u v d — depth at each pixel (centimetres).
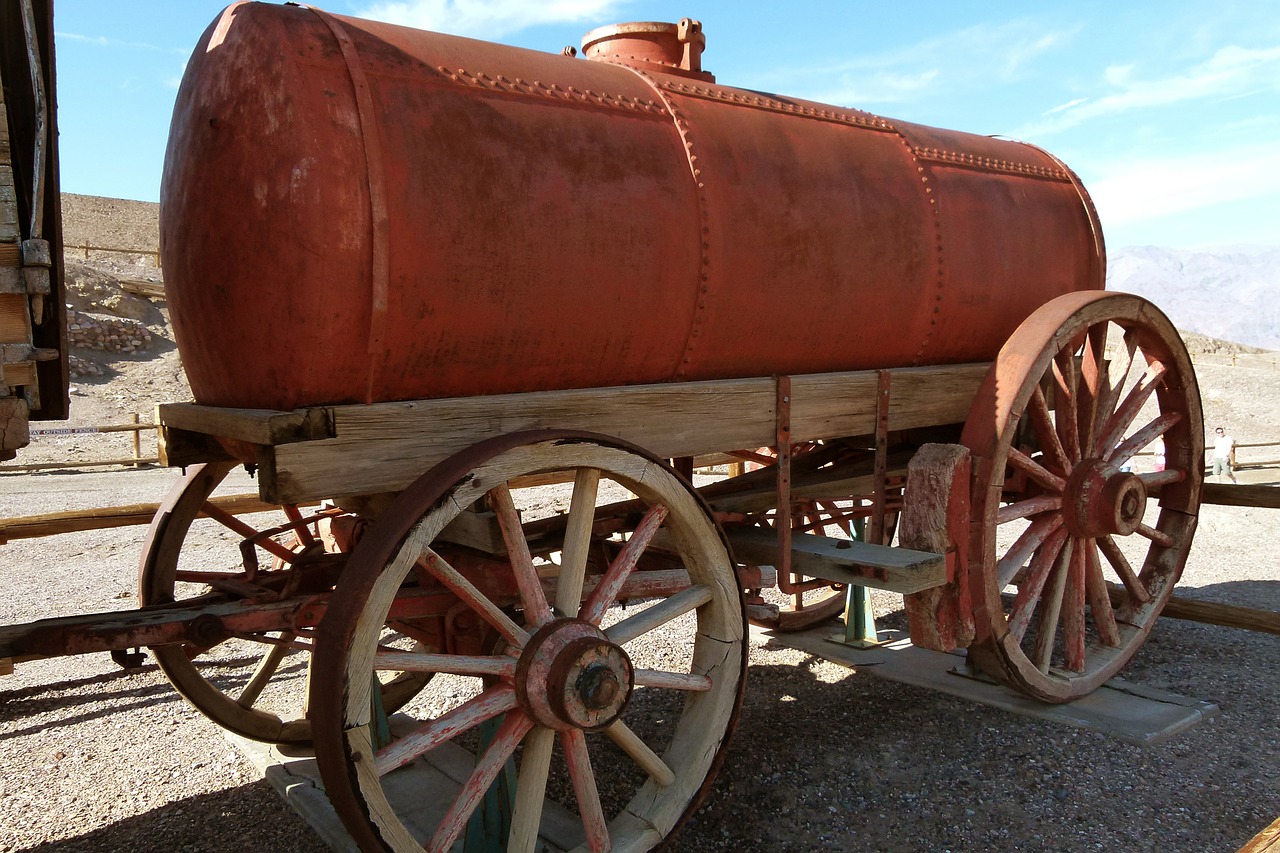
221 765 366
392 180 225
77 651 219
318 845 303
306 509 899
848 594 486
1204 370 2889
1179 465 436
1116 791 324
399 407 234
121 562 737
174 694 449
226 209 226
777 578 322
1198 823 302
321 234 217
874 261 335
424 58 243
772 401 314
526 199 247
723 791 331
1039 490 407
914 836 298
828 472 399
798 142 325
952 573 312
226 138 226
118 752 380
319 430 220
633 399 277
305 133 217
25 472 1286
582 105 271
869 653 473
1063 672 396
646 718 398
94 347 2034
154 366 2044
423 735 221
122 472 1310
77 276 2166
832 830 303
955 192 372
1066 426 379
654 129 284
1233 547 782
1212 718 389
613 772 346
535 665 234
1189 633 511
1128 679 439
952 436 417
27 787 348
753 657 482
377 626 205
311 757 356
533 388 266
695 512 268
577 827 296
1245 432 2095
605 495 984
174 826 317
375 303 224
